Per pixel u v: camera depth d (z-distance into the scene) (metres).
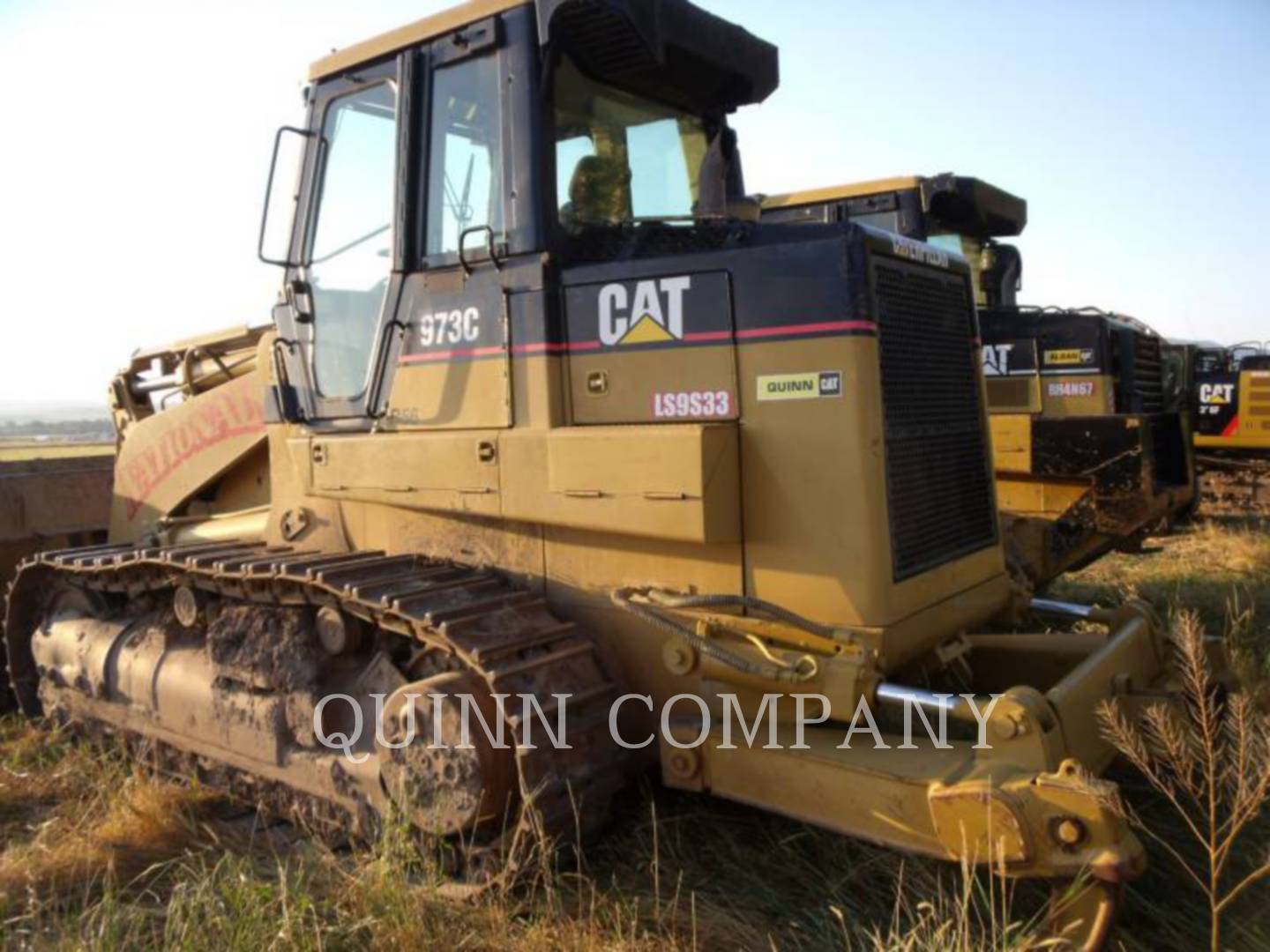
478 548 4.01
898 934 3.00
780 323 3.32
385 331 4.06
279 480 4.67
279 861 3.55
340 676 4.00
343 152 4.25
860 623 3.24
